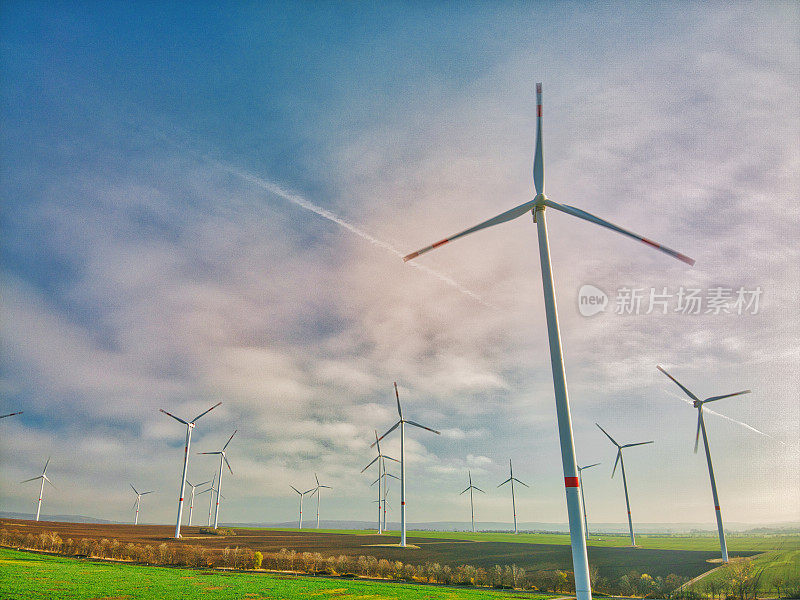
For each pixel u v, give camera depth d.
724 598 38.12
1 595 26.06
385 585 39.84
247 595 30.38
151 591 29.98
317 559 52.72
